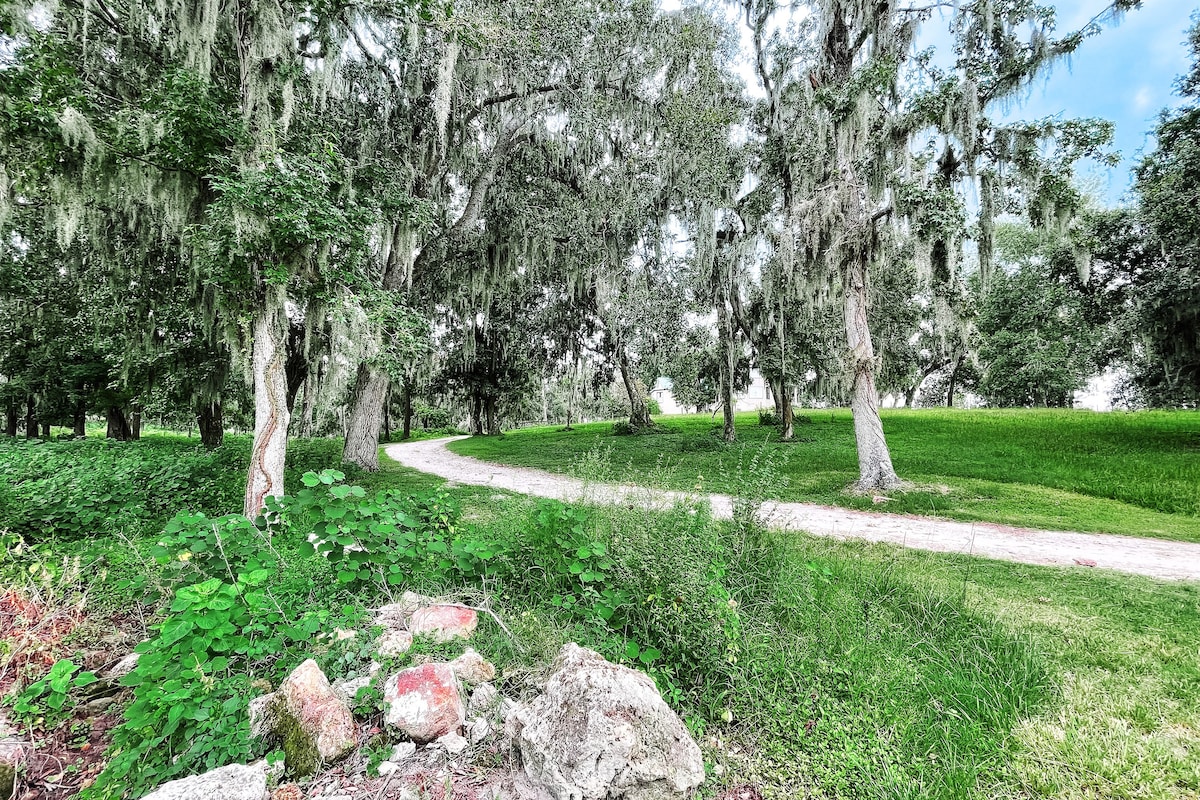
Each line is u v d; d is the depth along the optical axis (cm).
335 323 659
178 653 213
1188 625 358
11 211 598
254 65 632
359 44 893
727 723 240
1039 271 1486
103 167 606
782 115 1191
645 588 297
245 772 170
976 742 223
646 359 1298
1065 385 2120
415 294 1137
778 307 1524
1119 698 262
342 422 2330
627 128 1138
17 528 440
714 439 1683
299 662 247
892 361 1723
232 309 643
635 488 462
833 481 1055
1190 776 205
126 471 641
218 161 576
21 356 1458
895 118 904
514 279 1464
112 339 1212
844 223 949
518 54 934
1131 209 1212
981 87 881
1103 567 513
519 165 1225
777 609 328
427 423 4538
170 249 917
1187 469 994
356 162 824
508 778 192
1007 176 905
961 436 1631
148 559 347
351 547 332
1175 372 1295
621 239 1195
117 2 623
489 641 277
